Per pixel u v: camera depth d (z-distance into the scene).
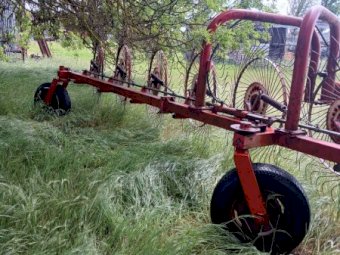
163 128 4.14
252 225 1.98
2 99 4.45
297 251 2.08
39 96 4.55
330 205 2.42
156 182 2.61
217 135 3.68
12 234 1.82
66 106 4.41
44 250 1.77
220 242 1.99
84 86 5.91
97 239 1.97
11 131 3.23
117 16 3.42
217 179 2.72
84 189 2.36
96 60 4.87
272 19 2.65
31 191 2.25
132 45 3.83
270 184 1.91
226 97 3.69
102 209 2.09
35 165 2.64
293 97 1.98
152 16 3.33
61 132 3.49
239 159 1.91
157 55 4.21
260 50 3.26
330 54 2.61
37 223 1.95
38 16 3.63
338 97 2.55
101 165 2.95
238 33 3.19
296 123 2.00
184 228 2.12
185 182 2.69
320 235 2.14
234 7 3.21
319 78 3.02
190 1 3.24
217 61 3.71
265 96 2.82
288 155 3.19
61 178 2.53
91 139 3.46
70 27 3.71
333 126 2.39
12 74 6.35
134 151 3.16
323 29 3.39
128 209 2.24
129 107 4.58
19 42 3.77
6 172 2.53
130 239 1.92
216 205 2.04
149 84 4.07
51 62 9.63
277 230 1.92
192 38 3.10
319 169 2.92
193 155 3.21
